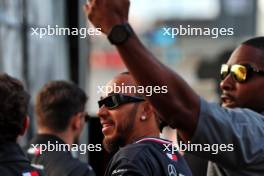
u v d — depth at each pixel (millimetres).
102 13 3701
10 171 4934
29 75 9727
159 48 48094
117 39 3672
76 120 6766
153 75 3709
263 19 56906
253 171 4070
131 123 5207
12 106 4977
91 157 6789
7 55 8945
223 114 3943
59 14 10961
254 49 4738
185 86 3799
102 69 50000
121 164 4805
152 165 4859
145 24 59938
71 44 11250
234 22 55750
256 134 4035
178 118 3818
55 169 6355
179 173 5113
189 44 57312
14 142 5059
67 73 11242
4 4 8891
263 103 4730
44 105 6664
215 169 4617
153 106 3812
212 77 20203
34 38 9953
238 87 4754
